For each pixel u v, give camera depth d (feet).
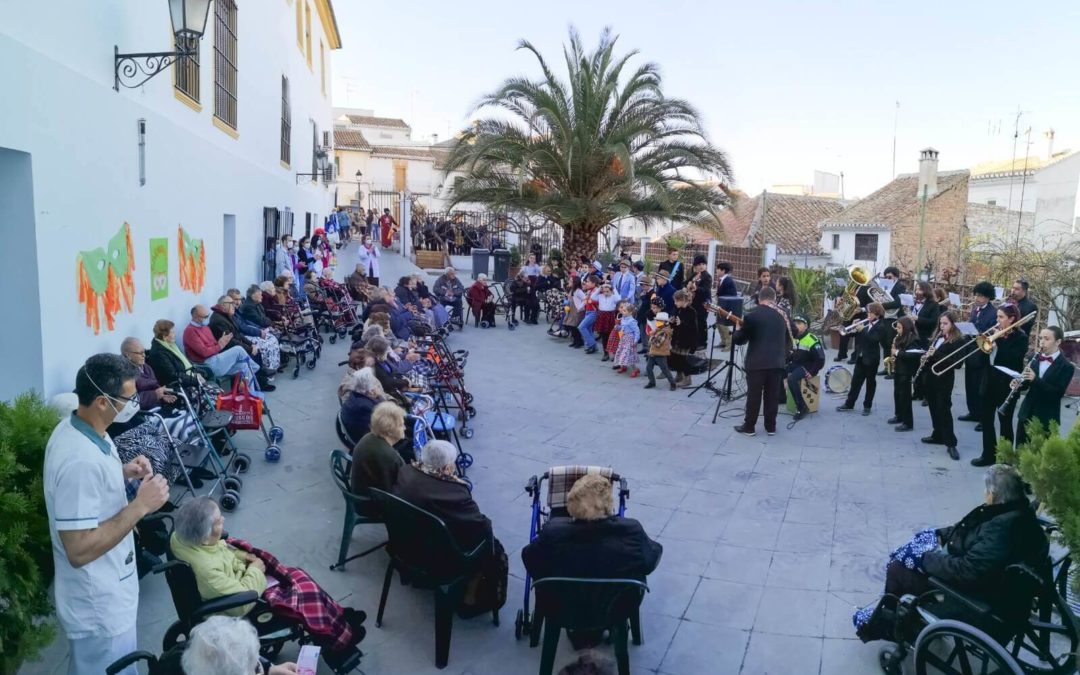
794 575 18.39
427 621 16.07
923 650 12.71
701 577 18.24
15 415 12.14
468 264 89.66
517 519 21.38
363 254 66.33
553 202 62.49
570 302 50.16
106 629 10.70
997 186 116.26
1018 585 12.70
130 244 23.50
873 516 21.90
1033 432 13.75
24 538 10.82
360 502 17.51
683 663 14.80
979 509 13.44
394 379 25.36
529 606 16.56
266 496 22.06
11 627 10.68
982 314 32.76
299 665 11.62
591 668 14.42
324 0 75.56
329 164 77.92
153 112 25.50
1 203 17.07
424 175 165.48
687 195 63.16
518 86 59.72
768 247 65.57
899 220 97.14
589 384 38.47
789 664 14.80
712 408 33.99
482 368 41.86
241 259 41.19
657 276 43.75
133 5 23.48
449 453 15.21
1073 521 11.93
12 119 16.15
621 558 13.14
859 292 43.55
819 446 28.48
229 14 39.58
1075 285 42.68
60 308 18.66
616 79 60.03
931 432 30.40
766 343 29.12
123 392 10.50
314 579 17.54
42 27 17.67
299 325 39.34
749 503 22.84
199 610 12.08
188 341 27.84
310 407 31.65
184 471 19.52
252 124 44.75
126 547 11.10
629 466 26.03
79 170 19.61
